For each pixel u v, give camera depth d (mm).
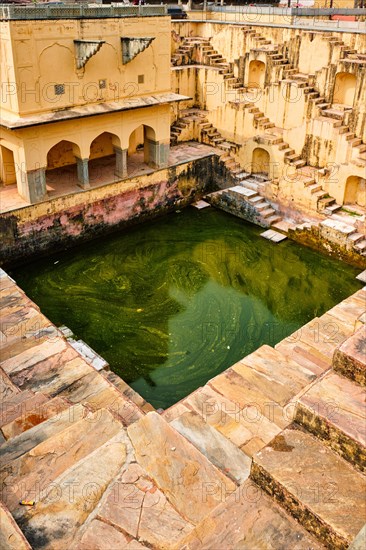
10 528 3332
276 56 19688
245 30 20953
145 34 16109
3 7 12836
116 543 3490
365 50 17734
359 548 2740
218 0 28078
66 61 14477
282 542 3164
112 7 14898
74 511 3691
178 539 3520
